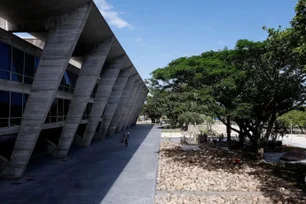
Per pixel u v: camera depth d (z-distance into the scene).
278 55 19.44
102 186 14.80
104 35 23.03
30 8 15.97
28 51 17.84
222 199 12.96
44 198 12.67
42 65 16.56
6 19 17.39
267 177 17.30
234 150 29.25
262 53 20.39
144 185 15.09
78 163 21.12
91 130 30.28
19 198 12.63
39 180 15.86
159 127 65.94
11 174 16.02
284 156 24.44
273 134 32.84
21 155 16.05
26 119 16.12
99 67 23.95
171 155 25.52
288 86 20.70
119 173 17.89
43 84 16.34
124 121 53.16
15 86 16.22
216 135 47.97
